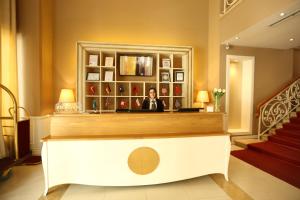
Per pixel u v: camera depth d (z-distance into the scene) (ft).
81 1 16.60
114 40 17.02
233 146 16.24
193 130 9.38
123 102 16.61
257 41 16.57
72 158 8.19
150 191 8.56
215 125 9.67
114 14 17.02
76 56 15.30
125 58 16.81
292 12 11.35
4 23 12.34
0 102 11.82
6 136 12.08
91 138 8.11
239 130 18.99
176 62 17.94
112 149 8.29
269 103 17.30
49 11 15.56
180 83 17.57
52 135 8.45
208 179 9.77
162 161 8.59
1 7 12.14
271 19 12.30
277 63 18.74
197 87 18.35
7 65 12.51
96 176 8.30
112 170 8.34
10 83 12.75
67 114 8.51
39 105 13.89
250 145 15.15
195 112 9.63
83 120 8.57
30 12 13.74
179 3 17.90
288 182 9.55
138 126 8.89
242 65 19.67
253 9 13.17
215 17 17.56
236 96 19.94
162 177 8.63
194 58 18.22
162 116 9.05
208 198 8.04
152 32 17.52
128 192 8.46
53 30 16.19
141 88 17.39
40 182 9.38
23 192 8.43
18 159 11.03
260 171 10.87
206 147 9.11
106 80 16.11
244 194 8.38
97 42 15.33
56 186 8.98
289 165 11.73
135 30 17.29
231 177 10.05
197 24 18.22
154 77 17.63
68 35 16.42
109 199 7.92
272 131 16.62
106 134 8.68
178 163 8.75
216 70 17.40
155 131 9.02
